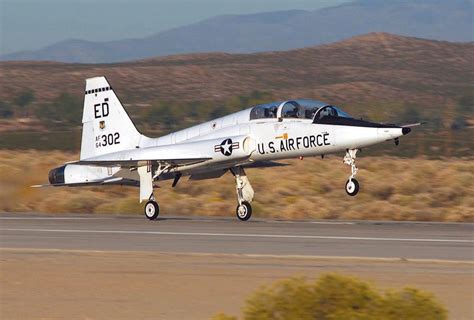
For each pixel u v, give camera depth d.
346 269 64.81
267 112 103.12
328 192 143.00
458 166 166.62
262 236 86.25
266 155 103.06
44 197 132.25
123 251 75.19
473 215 111.44
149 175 107.25
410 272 63.31
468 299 53.44
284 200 129.38
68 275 62.16
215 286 57.94
